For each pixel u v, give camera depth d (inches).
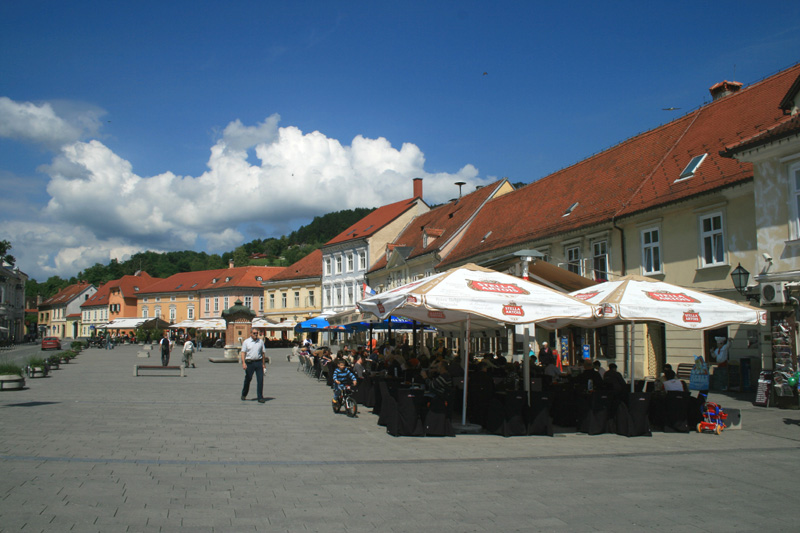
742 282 717.3
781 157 661.3
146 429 454.6
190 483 293.4
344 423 514.9
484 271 472.4
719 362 764.6
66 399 653.3
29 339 4020.7
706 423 478.0
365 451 388.8
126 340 3476.9
